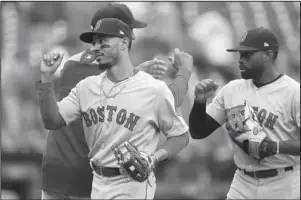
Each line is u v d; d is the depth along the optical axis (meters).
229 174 43.97
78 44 49.34
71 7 51.19
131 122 17.52
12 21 50.66
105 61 17.75
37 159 42.72
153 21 50.25
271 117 19.47
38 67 47.19
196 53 50.44
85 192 21.94
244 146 19.53
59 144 21.94
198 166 43.31
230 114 19.89
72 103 18.45
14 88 44.75
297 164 19.83
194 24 53.69
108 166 17.72
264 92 19.72
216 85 19.73
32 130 44.06
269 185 19.83
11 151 41.62
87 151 21.70
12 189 41.84
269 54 19.64
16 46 49.34
